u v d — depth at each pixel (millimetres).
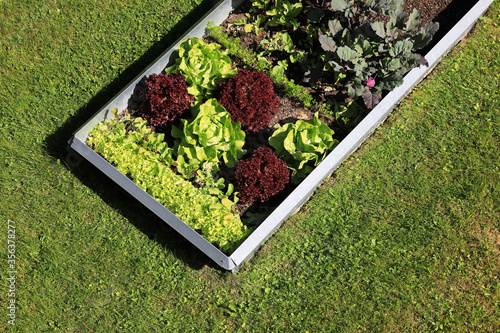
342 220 3553
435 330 3375
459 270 3465
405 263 3482
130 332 3414
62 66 3861
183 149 3566
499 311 3396
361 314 3408
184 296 3463
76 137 3551
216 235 3400
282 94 3752
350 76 3732
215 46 3715
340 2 3652
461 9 3908
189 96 3637
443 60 3822
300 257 3502
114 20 3951
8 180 3635
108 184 3637
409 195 3594
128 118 3662
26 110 3770
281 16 3787
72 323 3434
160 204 3420
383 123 3719
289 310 3420
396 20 3617
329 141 3500
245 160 3611
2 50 3883
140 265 3504
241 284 3465
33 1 3977
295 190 3436
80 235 3557
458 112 3730
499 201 3572
